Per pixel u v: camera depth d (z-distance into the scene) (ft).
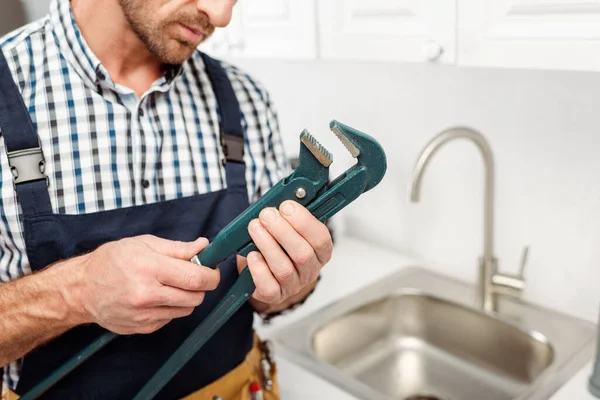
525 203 3.65
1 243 2.35
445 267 4.29
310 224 1.71
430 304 4.01
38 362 2.35
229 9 2.23
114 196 2.43
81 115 2.38
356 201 4.83
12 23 3.51
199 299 1.89
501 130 3.63
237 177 2.69
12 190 2.26
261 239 1.72
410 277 4.24
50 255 2.31
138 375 2.43
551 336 3.42
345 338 3.88
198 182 2.61
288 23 3.33
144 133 2.48
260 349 2.94
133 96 2.46
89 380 2.38
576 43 2.20
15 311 2.07
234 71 2.95
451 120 3.87
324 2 3.09
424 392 3.71
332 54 3.14
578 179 3.36
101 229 2.36
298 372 3.22
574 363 3.17
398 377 3.86
